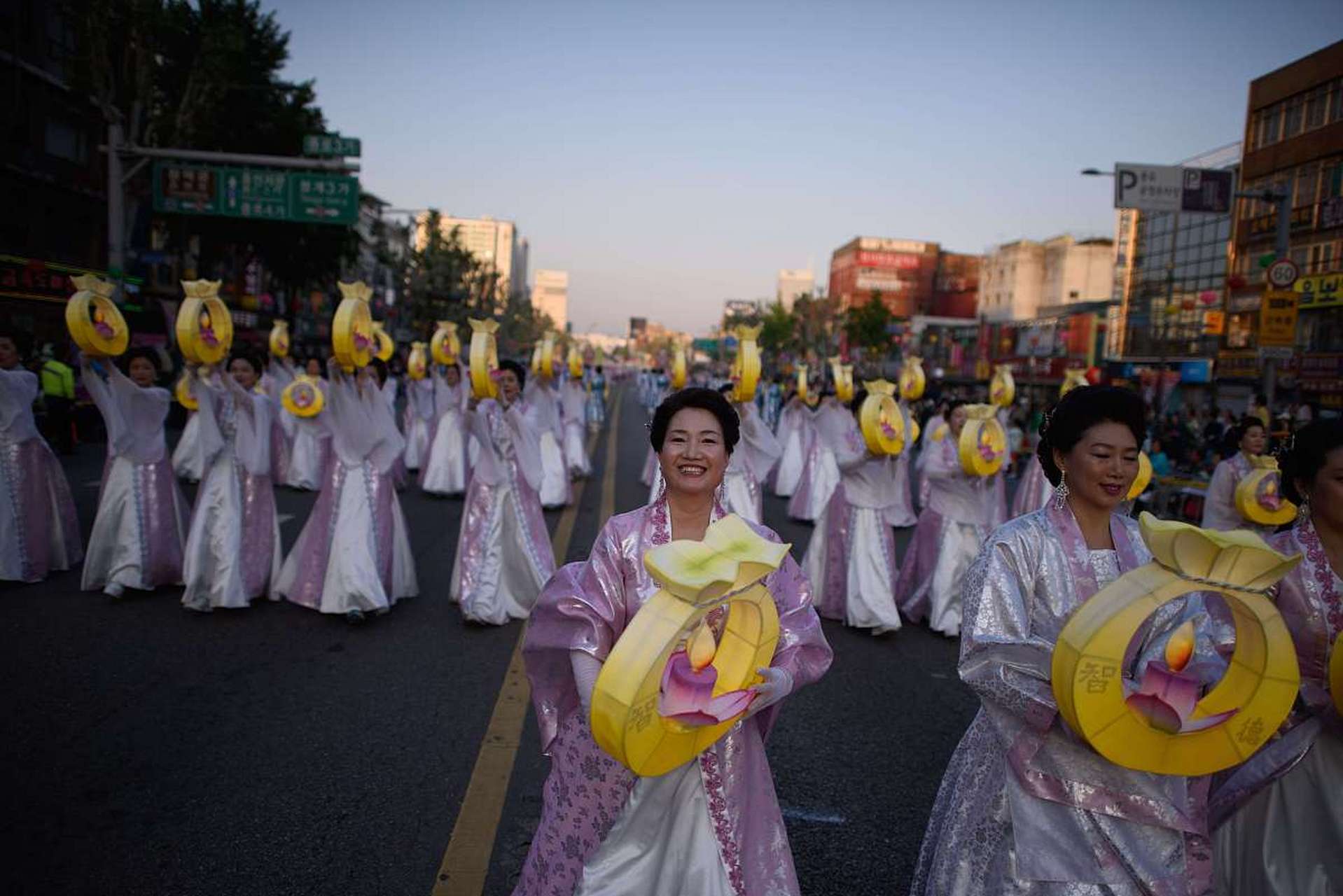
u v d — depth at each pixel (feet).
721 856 7.10
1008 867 7.04
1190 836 7.10
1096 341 132.87
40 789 11.98
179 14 65.98
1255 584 6.23
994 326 163.84
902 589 23.97
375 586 19.95
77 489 35.76
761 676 6.77
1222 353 100.17
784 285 467.52
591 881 7.24
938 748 14.94
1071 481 7.73
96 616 19.76
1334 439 7.64
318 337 139.85
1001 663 7.04
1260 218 98.73
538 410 38.29
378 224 171.83
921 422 65.82
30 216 78.13
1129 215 131.64
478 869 10.50
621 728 5.82
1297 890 7.50
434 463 40.55
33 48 77.05
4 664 16.52
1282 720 6.50
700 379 95.55
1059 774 6.98
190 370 19.92
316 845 10.89
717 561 5.91
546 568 21.13
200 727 14.23
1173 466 55.47
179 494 21.84
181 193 59.67
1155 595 6.14
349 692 16.07
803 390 47.16
